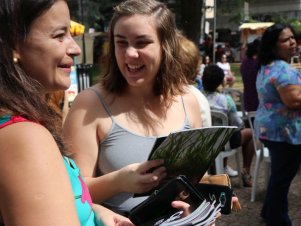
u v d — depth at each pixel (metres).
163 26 1.71
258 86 3.35
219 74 4.39
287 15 30.64
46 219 0.85
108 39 1.81
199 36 13.29
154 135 1.73
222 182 1.57
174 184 1.29
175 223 1.19
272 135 3.23
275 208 3.35
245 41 18.89
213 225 1.32
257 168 4.27
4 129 0.88
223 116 4.31
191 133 1.33
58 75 1.02
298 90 3.06
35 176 0.86
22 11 0.95
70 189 0.92
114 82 1.74
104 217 1.37
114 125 1.69
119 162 1.67
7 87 0.93
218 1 20.16
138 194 1.50
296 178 4.84
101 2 13.76
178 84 1.84
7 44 0.95
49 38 0.99
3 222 0.89
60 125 1.14
